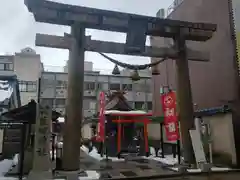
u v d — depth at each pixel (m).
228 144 13.01
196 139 12.02
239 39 13.43
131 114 17.41
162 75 22.70
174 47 13.23
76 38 11.30
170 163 13.71
